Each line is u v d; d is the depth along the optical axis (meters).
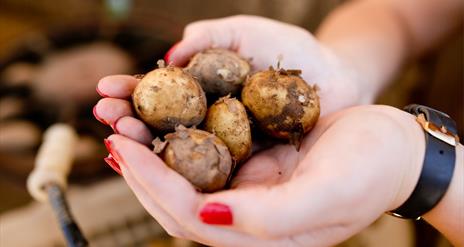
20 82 0.70
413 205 0.33
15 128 0.64
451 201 0.33
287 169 0.36
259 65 0.44
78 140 0.60
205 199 0.30
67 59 0.72
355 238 0.52
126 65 0.71
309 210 0.29
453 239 0.35
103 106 0.34
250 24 0.43
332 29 0.56
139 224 0.55
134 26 0.76
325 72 0.45
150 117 0.34
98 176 0.57
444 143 0.33
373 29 0.54
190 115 0.34
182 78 0.35
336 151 0.30
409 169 0.32
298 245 0.31
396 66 0.54
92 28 0.77
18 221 0.53
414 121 0.34
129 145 0.30
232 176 0.36
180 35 0.74
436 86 0.70
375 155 0.30
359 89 0.47
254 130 0.38
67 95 0.67
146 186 0.30
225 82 0.38
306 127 0.37
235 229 0.30
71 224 0.38
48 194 0.41
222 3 0.89
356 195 0.29
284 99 0.36
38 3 1.12
